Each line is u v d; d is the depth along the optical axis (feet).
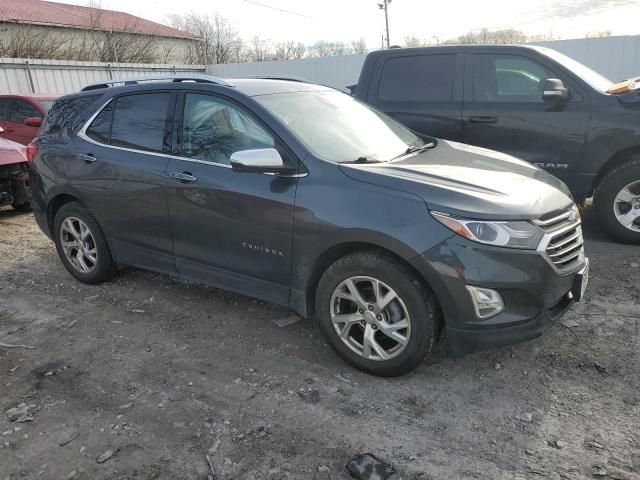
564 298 10.71
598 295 13.98
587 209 21.99
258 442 9.07
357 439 9.07
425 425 9.37
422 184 10.16
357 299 10.64
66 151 15.40
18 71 59.41
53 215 16.58
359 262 10.38
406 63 20.29
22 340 12.95
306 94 13.60
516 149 18.57
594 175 17.61
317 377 10.91
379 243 10.03
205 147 12.70
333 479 8.21
